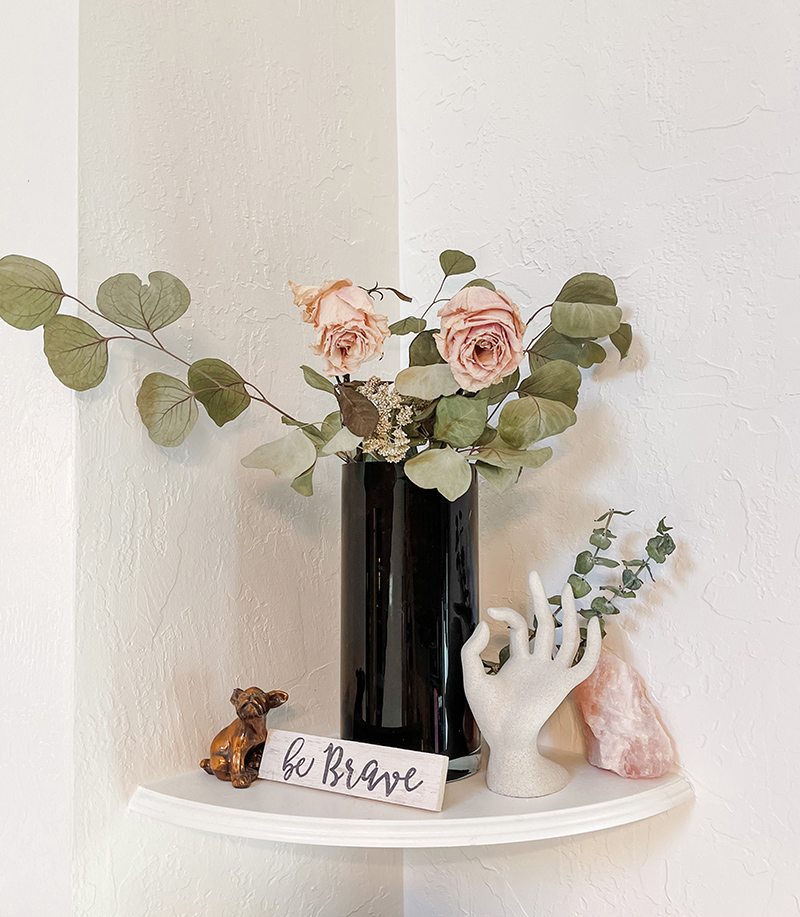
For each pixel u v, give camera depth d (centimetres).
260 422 85
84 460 70
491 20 93
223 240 82
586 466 84
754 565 73
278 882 83
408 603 72
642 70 81
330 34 95
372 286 98
